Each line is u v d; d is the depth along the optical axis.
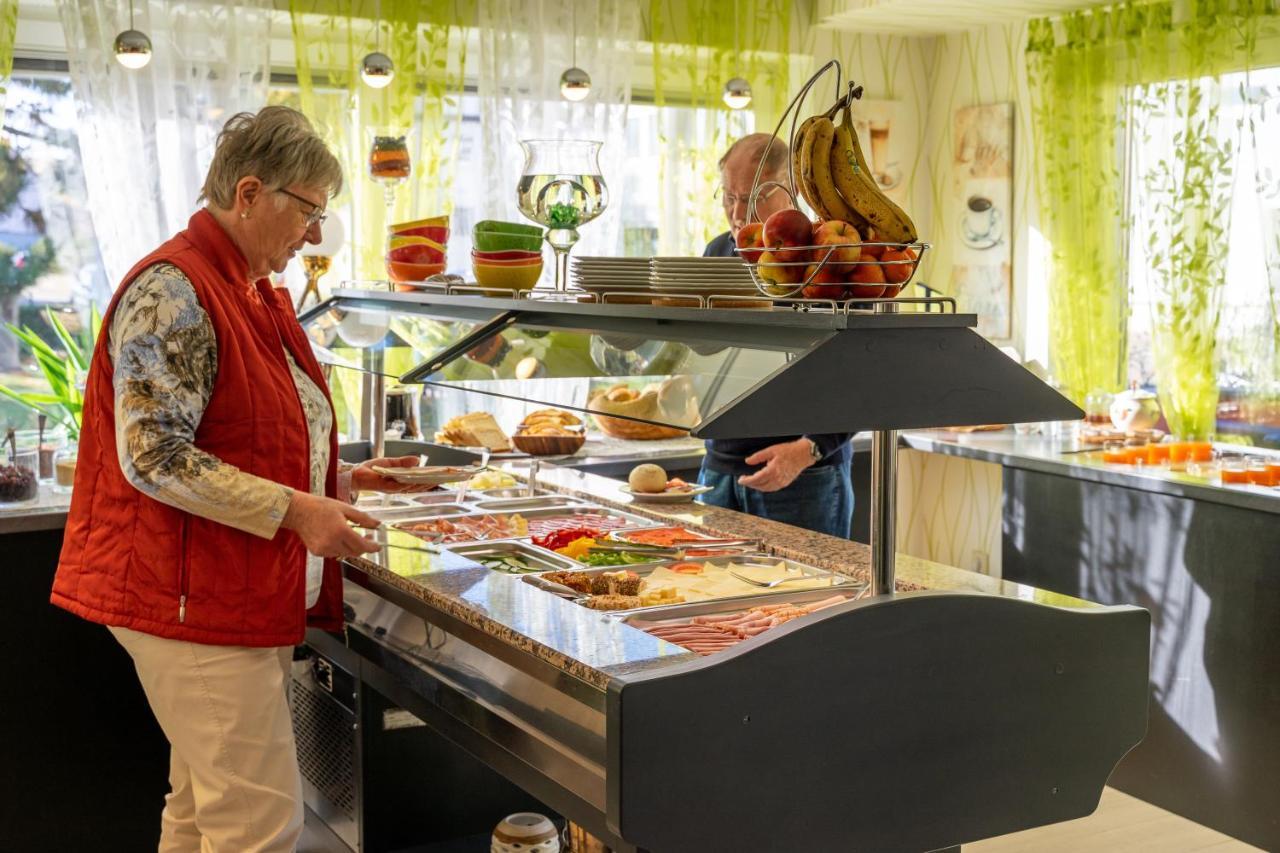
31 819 3.19
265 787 2.12
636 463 4.20
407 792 2.82
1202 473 3.93
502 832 2.47
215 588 2.04
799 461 3.22
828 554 2.57
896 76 5.65
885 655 1.90
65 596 2.12
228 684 2.07
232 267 2.12
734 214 3.31
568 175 2.73
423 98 4.74
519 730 2.06
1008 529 4.48
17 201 4.37
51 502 3.31
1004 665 2.00
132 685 3.26
